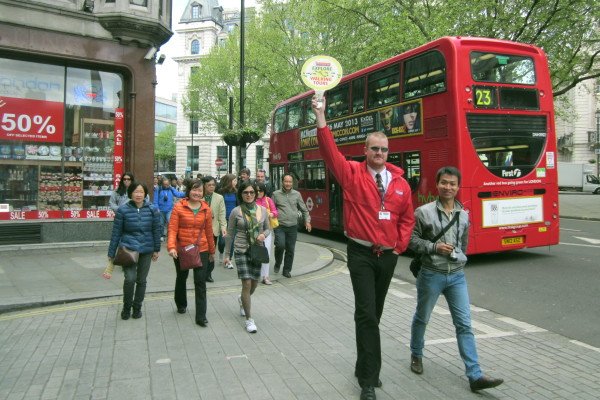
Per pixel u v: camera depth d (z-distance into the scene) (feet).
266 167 199.62
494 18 56.95
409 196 12.64
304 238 51.52
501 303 22.61
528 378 13.48
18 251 34.24
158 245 20.16
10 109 35.22
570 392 12.53
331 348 16.05
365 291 12.23
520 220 32.01
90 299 22.71
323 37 93.09
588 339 17.20
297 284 26.68
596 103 149.18
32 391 12.73
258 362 14.75
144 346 16.29
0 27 33.68
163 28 39.45
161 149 245.45
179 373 13.88
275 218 26.17
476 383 12.34
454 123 30.50
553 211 33.22
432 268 13.12
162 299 23.00
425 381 13.29
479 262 33.09
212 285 25.71
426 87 33.04
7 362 14.93
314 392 12.54
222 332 17.87
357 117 41.09
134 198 19.54
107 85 38.93
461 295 13.07
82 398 12.28
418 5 66.54
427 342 16.67
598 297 22.81
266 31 100.27
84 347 16.24
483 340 17.04
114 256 19.27
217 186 33.12
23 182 35.65
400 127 35.50
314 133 50.03
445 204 13.35
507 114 31.76
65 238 36.65
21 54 34.81
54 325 18.83
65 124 37.24
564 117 92.84
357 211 12.38
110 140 38.96
